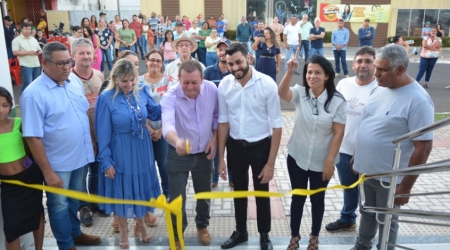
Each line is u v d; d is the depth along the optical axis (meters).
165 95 3.14
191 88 2.94
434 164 2.04
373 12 21.73
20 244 3.23
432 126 2.15
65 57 2.83
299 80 11.50
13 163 2.78
